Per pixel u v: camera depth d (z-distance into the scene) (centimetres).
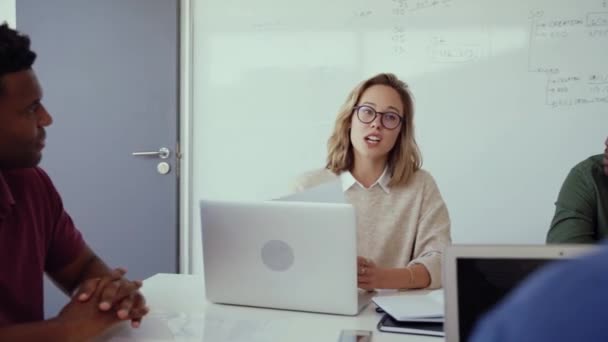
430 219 163
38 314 119
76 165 301
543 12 257
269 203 118
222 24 287
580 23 254
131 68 294
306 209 114
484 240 267
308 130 281
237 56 287
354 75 275
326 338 105
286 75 282
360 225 167
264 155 286
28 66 107
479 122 264
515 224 264
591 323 28
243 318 118
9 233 113
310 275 118
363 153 168
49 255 130
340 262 115
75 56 300
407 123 170
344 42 275
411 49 269
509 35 260
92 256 135
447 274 77
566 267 31
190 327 112
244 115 287
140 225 296
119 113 296
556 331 29
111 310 102
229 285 125
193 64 292
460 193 268
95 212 300
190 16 290
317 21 277
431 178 172
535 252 75
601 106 254
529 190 262
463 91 265
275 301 122
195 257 296
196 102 292
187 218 295
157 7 290
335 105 277
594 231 164
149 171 294
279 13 281
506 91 261
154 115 293
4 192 110
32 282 117
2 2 312
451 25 264
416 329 107
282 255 119
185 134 294
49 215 128
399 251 166
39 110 111
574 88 256
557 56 257
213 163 292
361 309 123
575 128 257
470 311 76
